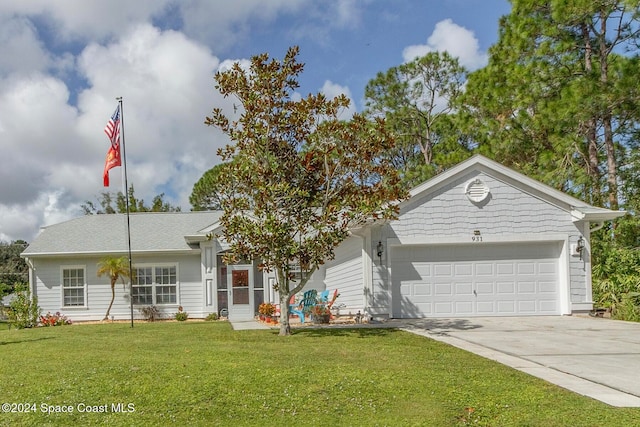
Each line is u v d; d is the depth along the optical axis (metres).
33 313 20.28
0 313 25.59
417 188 16.89
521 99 22.17
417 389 7.44
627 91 18.94
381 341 11.98
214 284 21.62
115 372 8.29
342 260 20.05
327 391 7.33
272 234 12.84
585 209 16.86
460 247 17.09
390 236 16.86
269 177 13.30
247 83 13.41
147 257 22.64
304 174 13.68
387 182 13.53
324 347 11.02
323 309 16.78
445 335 12.93
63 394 7.22
